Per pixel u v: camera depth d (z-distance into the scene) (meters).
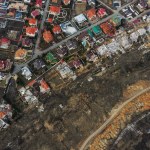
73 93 92.38
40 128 86.69
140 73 95.12
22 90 94.06
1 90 94.06
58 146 83.81
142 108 89.75
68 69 97.38
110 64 98.25
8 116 89.44
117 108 89.38
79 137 85.25
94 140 85.12
